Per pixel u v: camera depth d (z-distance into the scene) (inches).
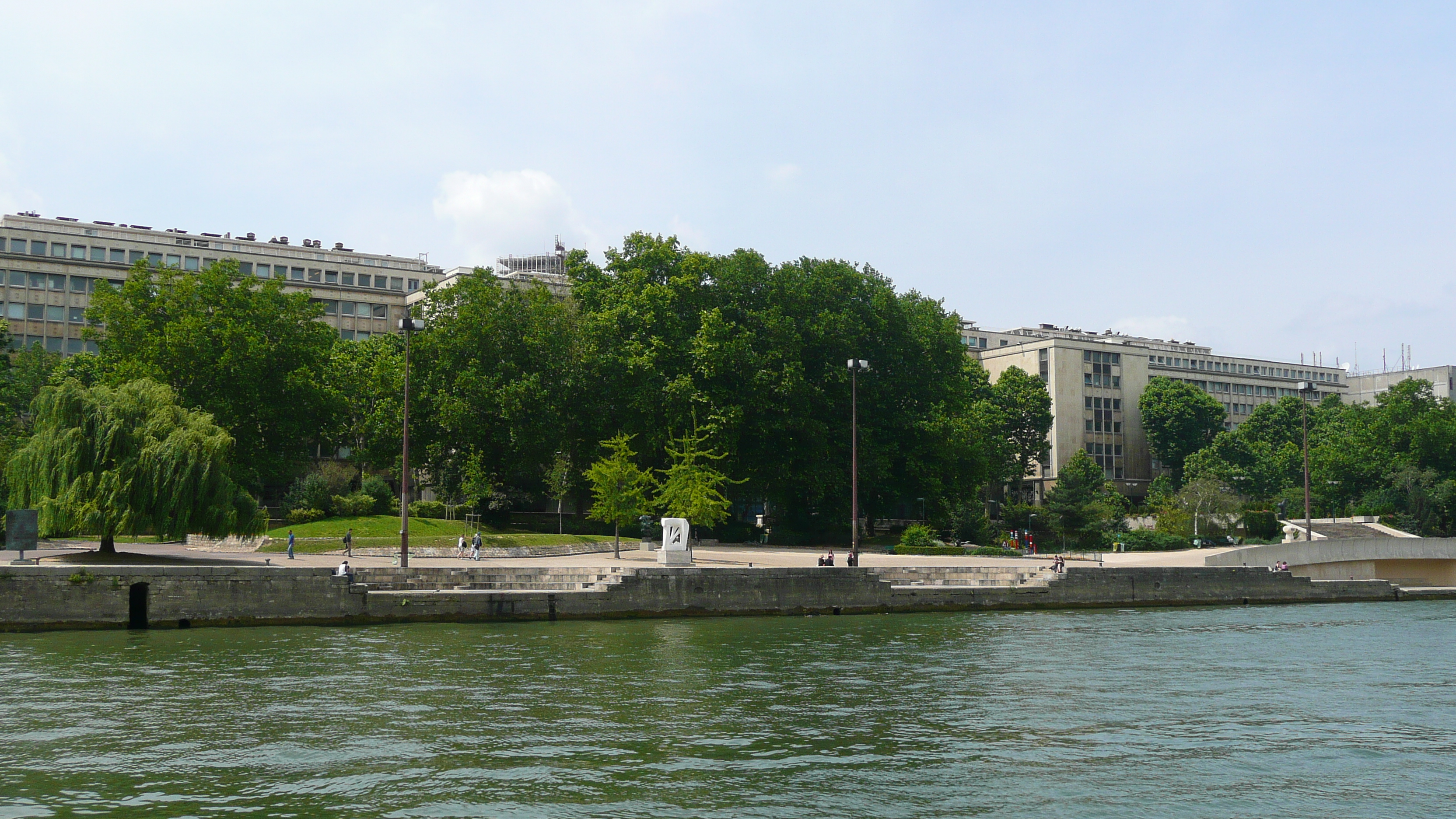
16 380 3447.3
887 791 735.7
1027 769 802.2
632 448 3058.6
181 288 2910.9
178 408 2034.9
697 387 3056.1
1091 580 2114.9
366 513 2999.5
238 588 1567.4
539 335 3110.2
